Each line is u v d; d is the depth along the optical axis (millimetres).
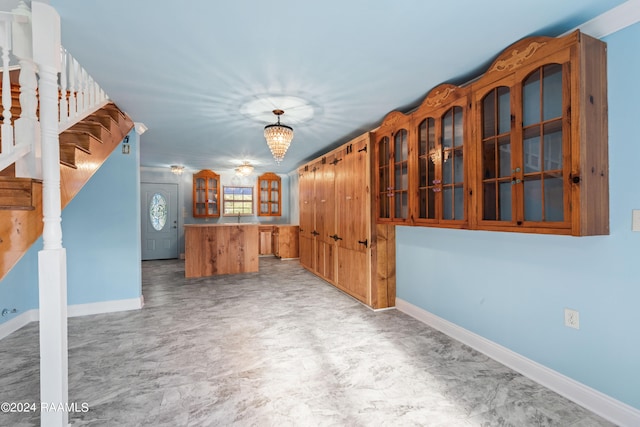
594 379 1776
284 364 2334
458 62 2242
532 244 2117
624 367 1650
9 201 1558
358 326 3113
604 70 1660
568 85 1598
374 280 3639
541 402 1863
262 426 1662
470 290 2641
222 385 2051
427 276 3174
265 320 3297
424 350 2566
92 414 1750
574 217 1575
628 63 1611
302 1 1551
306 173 5938
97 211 3533
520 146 1841
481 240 2525
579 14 1695
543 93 1744
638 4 1554
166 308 3717
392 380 2111
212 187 7938
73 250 3439
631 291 1621
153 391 1979
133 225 3680
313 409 1804
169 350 2572
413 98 2924
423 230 3225
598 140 1633
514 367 2244
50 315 1544
